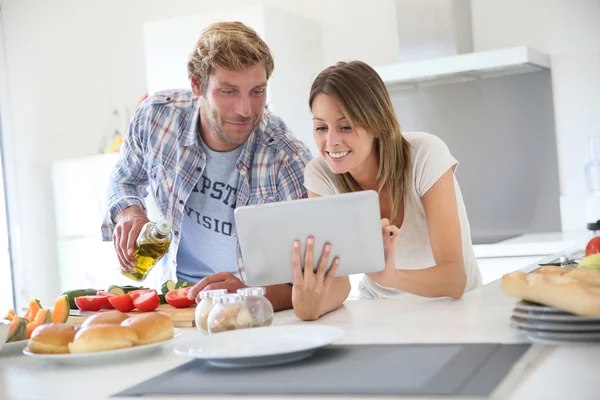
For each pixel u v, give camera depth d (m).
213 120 2.14
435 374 0.99
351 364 1.10
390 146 1.92
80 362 1.29
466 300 1.70
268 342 1.25
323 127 1.90
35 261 5.38
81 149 5.20
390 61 4.29
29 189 5.38
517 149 3.96
